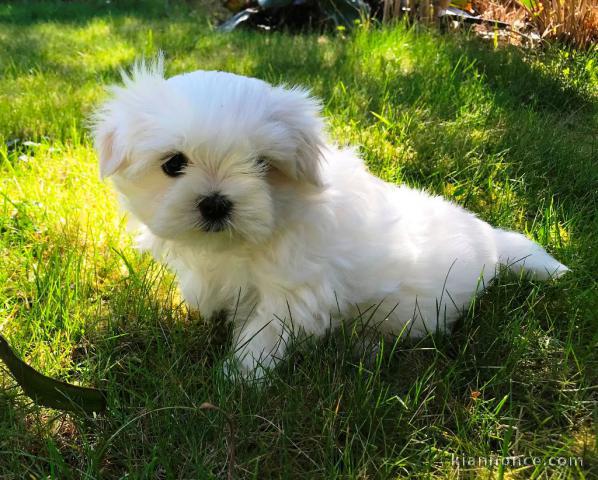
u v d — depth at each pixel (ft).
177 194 0.91
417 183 1.69
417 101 2.21
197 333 1.17
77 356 1.10
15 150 1.87
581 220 1.53
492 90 2.39
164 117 0.91
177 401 0.93
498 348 1.09
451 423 0.96
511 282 1.28
